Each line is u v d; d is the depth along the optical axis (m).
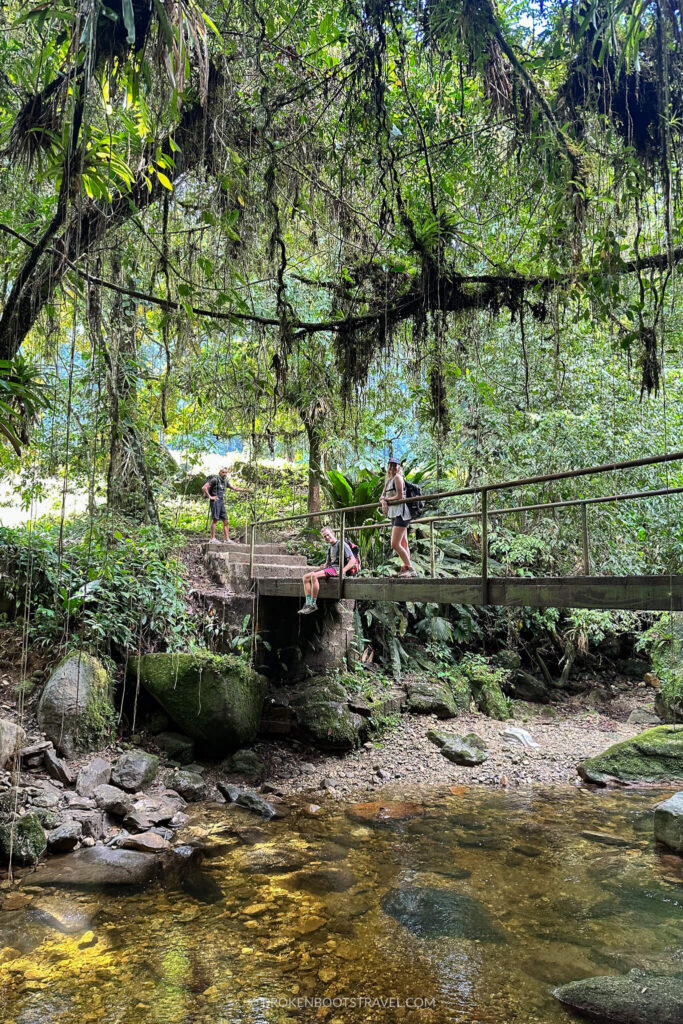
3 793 5.37
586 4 4.29
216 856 5.21
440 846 5.61
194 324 5.21
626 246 4.80
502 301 5.68
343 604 9.52
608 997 3.34
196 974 3.54
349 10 4.65
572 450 9.63
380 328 5.90
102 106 3.34
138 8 3.19
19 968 3.54
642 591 4.22
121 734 7.04
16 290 4.32
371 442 11.23
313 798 6.85
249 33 4.55
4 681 6.82
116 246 4.51
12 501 8.94
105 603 7.45
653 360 5.20
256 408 6.58
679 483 9.19
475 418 9.70
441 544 10.91
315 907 4.37
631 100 4.57
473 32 4.37
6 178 4.47
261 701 7.83
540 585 5.00
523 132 4.69
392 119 5.15
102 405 6.79
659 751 8.06
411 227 5.32
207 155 4.48
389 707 9.16
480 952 3.86
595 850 5.58
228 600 8.46
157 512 8.46
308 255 7.11
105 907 4.27
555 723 10.40
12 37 4.25
